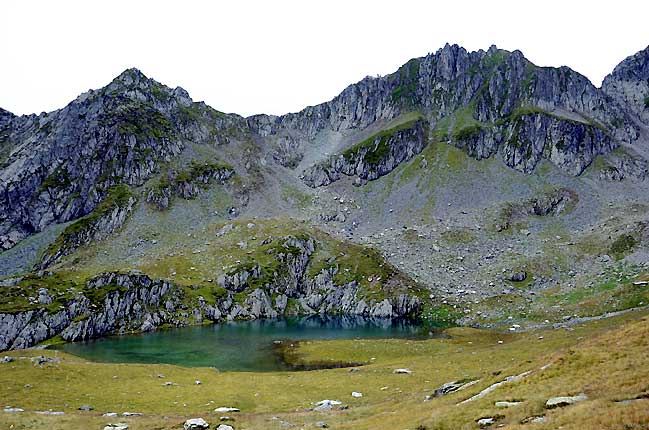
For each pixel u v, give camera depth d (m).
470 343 112.19
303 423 48.50
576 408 27.66
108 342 132.50
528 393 35.56
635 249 177.12
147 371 85.19
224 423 48.56
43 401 61.66
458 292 173.00
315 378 79.56
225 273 187.38
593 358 38.44
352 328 148.25
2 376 73.38
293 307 183.88
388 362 92.88
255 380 79.44
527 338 102.25
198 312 164.62
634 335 40.94
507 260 195.62
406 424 37.59
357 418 50.16
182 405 62.59
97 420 50.75
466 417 34.16
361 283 187.12
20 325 137.12
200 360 106.69
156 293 163.62
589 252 189.12
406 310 167.25
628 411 24.16
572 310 130.62
